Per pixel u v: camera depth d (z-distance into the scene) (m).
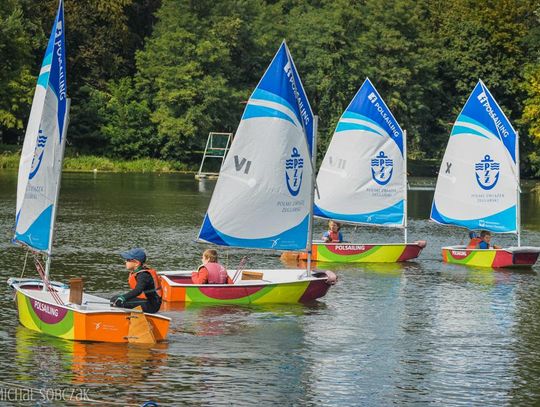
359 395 31.94
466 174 65.06
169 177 158.00
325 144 184.12
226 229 46.78
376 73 183.00
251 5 192.88
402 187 65.44
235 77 186.62
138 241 68.12
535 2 192.00
